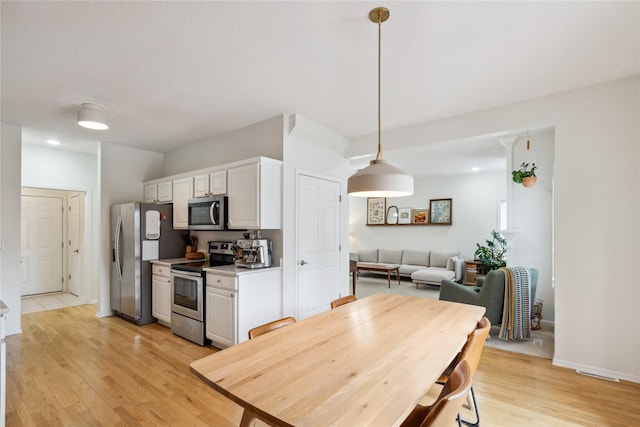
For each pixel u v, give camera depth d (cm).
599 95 265
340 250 421
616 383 247
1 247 352
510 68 243
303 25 190
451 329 175
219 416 207
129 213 409
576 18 183
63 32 194
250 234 362
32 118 343
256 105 316
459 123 338
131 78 257
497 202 666
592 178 266
